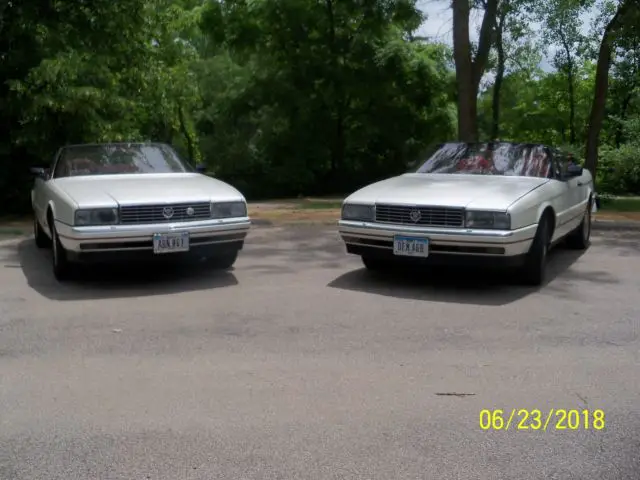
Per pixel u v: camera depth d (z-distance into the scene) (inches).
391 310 251.1
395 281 301.0
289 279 305.4
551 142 1449.3
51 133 547.2
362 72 879.7
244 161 983.0
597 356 200.1
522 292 280.7
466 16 591.5
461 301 264.8
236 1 897.5
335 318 240.4
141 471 133.1
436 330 225.6
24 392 173.0
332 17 886.4
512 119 1498.5
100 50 576.1
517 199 275.4
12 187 573.6
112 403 165.9
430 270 324.8
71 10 573.3
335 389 174.2
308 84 885.8
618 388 175.0
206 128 1120.8
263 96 893.8
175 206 288.0
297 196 896.3
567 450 141.5
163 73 617.9
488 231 266.2
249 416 158.1
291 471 132.8
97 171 339.3
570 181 342.6
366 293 277.9
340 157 942.4
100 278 308.5
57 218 288.5
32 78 519.5
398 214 282.0
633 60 674.2
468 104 598.5
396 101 925.2
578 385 177.0
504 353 202.5
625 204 659.4
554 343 212.2
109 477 131.0
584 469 133.5
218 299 268.2
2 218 548.4
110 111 574.6
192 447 142.9
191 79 652.7
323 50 885.2
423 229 274.5
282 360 196.2
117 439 146.8
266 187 884.0
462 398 168.4
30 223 513.3
